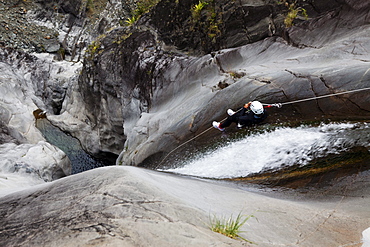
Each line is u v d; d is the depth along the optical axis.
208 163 7.11
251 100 7.70
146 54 13.46
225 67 10.56
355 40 7.99
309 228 2.85
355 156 4.95
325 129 6.13
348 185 4.27
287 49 9.84
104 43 15.99
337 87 6.60
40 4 26.05
